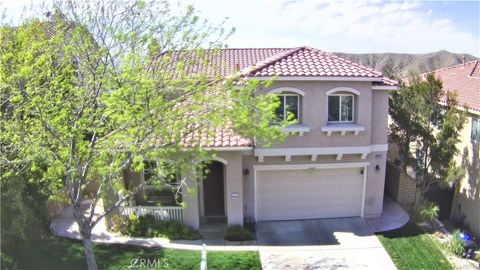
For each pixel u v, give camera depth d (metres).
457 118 20.45
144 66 12.77
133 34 12.88
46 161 12.68
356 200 20.98
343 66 19.61
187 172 15.00
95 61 13.03
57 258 16.03
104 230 18.92
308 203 20.77
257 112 13.34
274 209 20.67
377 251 17.62
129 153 13.62
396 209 22.14
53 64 12.98
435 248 18.05
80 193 12.87
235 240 18.31
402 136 22.55
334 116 19.58
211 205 20.69
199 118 12.25
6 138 12.46
